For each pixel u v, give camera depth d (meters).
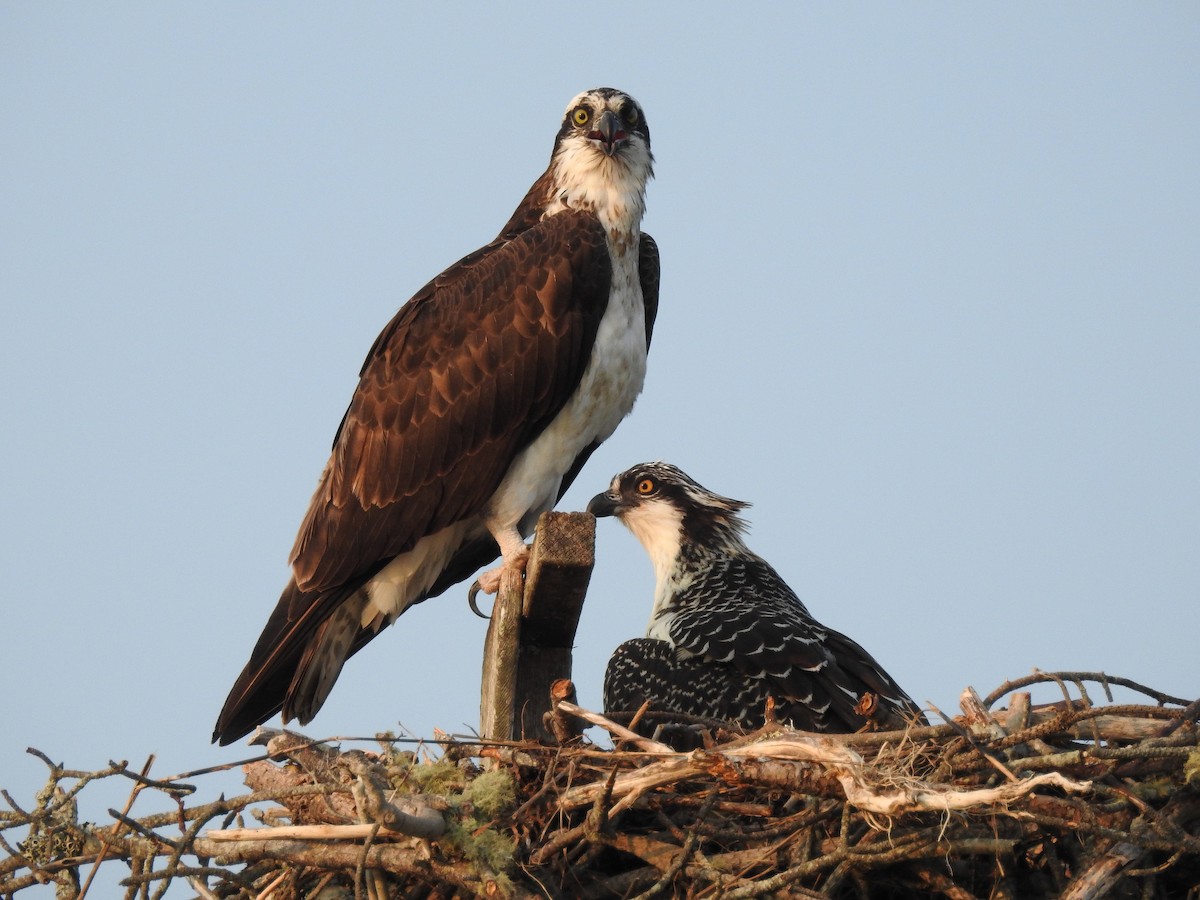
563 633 12.26
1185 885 10.04
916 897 10.01
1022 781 8.67
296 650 14.20
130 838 10.65
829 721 11.61
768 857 9.80
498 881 9.57
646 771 9.55
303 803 10.70
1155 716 10.25
